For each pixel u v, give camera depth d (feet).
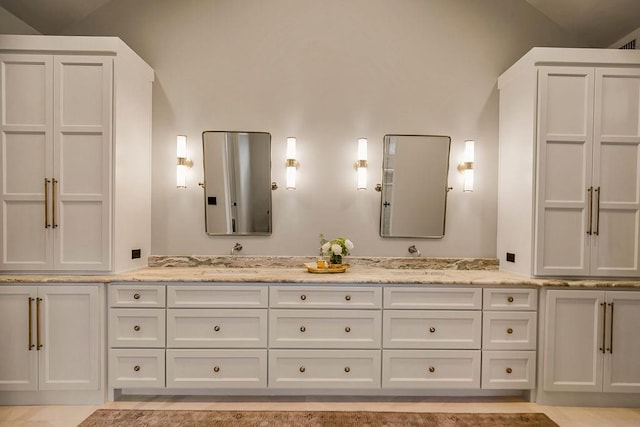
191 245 9.14
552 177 7.54
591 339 7.31
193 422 6.61
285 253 9.20
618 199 7.49
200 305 7.34
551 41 9.29
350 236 9.21
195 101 9.14
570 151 7.53
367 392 7.66
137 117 8.36
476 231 9.22
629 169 7.50
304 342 7.38
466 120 9.22
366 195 9.22
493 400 7.55
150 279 7.30
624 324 7.29
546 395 7.37
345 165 9.22
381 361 7.41
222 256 9.02
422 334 7.43
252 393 7.65
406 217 9.16
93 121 7.42
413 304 7.43
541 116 7.48
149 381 7.28
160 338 7.32
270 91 9.19
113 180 7.49
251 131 9.14
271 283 7.41
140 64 8.41
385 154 9.10
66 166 7.41
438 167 9.14
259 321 7.39
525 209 7.86
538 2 9.09
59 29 9.09
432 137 9.10
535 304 7.40
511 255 8.42
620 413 7.09
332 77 9.21
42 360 7.16
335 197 9.20
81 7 8.85
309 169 9.20
